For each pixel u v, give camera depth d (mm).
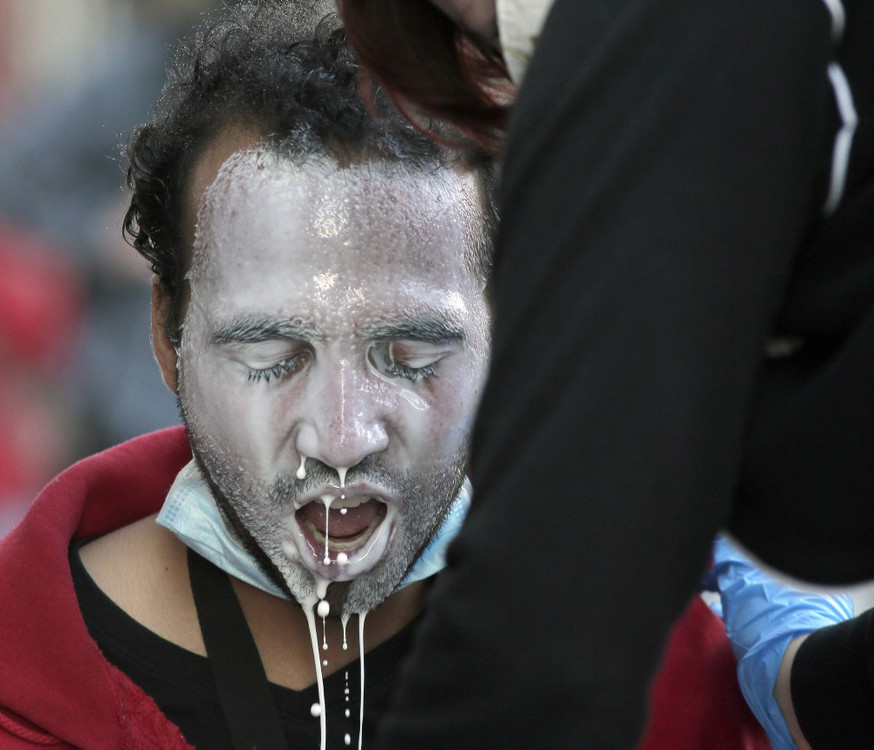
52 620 3867
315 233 3629
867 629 3709
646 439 2223
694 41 2289
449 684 2365
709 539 2326
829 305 2453
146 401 9930
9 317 9500
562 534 2238
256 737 3840
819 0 2357
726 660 4270
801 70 2311
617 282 2248
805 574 2547
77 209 9797
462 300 3750
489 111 3291
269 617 3982
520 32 2717
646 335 2232
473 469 2451
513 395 2348
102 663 3891
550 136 2365
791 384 2516
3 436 9531
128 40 9953
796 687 3912
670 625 2316
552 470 2248
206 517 3920
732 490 2402
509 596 2270
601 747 2260
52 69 11906
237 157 3717
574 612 2236
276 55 3877
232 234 3674
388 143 3699
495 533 2287
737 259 2258
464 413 3781
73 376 9758
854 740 3783
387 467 3717
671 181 2258
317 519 3791
